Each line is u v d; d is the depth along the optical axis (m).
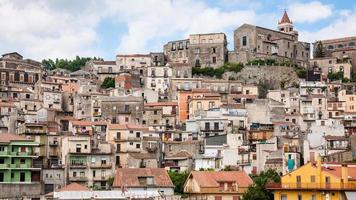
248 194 143.75
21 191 168.50
